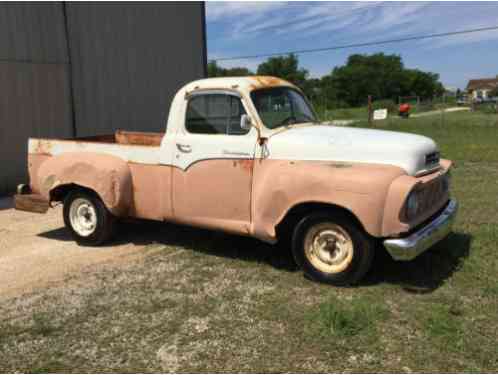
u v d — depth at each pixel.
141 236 6.61
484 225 6.40
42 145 6.58
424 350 3.54
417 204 4.38
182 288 4.78
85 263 5.62
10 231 7.18
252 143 5.00
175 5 14.07
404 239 4.25
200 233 6.63
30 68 10.43
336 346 3.62
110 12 12.19
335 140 4.77
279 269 5.19
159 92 13.79
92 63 11.83
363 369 3.35
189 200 5.46
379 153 4.55
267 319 4.09
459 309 4.11
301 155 4.79
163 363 3.52
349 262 4.52
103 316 4.26
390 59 91.38
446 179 5.18
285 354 3.56
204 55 15.21
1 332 4.04
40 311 4.39
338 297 4.42
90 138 7.35
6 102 10.02
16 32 10.10
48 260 5.79
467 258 5.21
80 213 6.34
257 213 4.92
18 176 10.34
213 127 5.29
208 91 5.29
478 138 16.44
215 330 3.95
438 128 21.06
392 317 4.02
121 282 4.99
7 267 5.59
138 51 13.03
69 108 11.34
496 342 3.61
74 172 6.05
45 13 10.64
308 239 4.72
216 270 5.22
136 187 5.88
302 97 5.99
